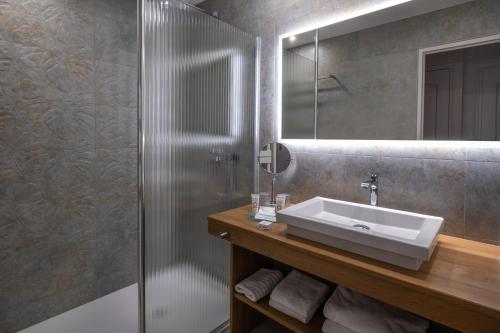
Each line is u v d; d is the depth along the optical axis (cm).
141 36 137
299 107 189
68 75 191
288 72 193
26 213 179
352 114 168
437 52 142
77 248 204
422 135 147
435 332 150
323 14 177
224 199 190
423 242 103
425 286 95
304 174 192
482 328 86
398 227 139
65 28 188
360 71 165
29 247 182
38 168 182
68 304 202
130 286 237
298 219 131
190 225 169
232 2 219
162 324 157
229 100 189
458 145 138
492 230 132
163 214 154
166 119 151
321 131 180
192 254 171
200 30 167
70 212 199
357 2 164
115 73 217
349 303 142
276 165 191
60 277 197
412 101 149
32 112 177
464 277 101
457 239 136
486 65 130
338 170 176
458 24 136
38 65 178
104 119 212
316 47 180
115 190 223
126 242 233
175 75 154
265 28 203
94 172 209
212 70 176
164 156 152
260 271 182
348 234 117
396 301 102
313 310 149
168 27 149
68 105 193
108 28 211
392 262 109
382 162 161
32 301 185
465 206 138
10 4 165
